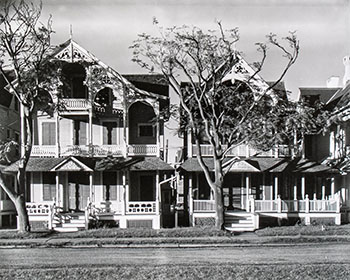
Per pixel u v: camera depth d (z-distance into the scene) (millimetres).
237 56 31859
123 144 32344
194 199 32781
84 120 33406
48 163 31250
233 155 33094
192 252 20734
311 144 35625
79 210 32688
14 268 16391
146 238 24891
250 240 23875
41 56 27938
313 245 22938
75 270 15719
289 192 33719
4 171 30906
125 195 31984
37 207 30016
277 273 14992
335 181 34656
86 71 32094
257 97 29297
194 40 26906
